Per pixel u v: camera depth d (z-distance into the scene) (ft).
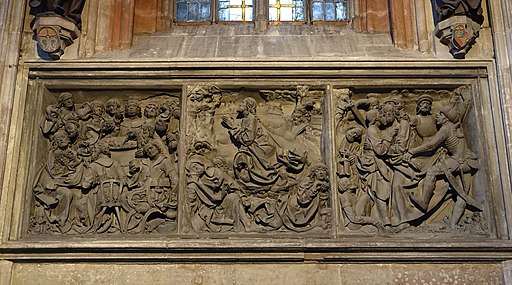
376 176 23.57
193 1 28.50
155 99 25.20
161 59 24.68
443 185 23.61
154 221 23.34
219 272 22.18
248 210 23.32
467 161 23.65
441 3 24.71
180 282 22.07
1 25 24.88
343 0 28.50
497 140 23.48
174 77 24.73
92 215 23.32
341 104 24.39
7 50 24.58
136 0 27.58
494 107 23.94
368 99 24.68
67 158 24.09
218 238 22.62
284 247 22.03
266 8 27.78
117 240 22.34
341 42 26.18
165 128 24.50
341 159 23.71
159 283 22.07
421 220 23.22
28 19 25.61
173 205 23.34
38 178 23.72
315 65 24.53
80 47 25.23
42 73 24.82
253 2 28.43
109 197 23.43
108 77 24.77
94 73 24.75
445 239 22.48
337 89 24.67
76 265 22.34
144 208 23.27
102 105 24.99
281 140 24.29
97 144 24.40
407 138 23.94
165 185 23.63
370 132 24.11
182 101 24.53
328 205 23.34
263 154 23.84
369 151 23.93
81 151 24.25
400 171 23.65
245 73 24.62
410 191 23.49
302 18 28.17
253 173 23.53
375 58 24.57
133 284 22.04
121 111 24.79
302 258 22.07
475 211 23.25
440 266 22.21
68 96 24.76
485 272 22.11
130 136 24.54
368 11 27.40
